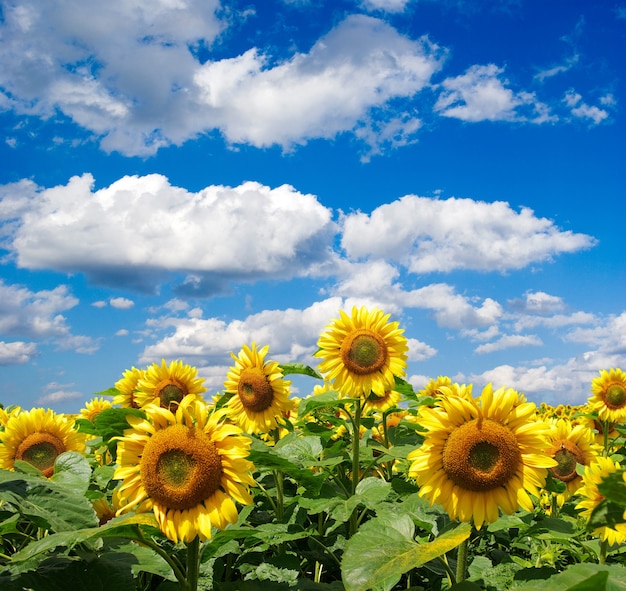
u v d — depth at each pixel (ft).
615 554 4.34
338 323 6.59
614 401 9.30
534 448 3.58
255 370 6.65
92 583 3.06
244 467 3.21
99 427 4.54
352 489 5.43
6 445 5.65
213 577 4.21
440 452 3.67
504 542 5.01
